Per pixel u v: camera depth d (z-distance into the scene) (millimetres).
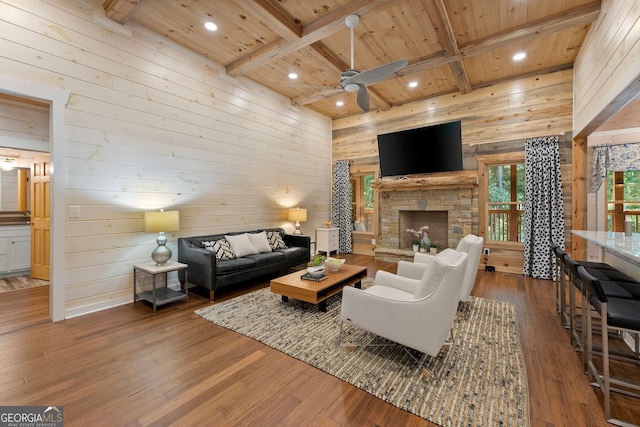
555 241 4445
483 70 4637
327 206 7121
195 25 3529
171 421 1608
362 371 2090
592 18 3176
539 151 4547
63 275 2969
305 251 5113
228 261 3889
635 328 1579
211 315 3088
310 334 2658
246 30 3619
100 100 3211
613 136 4352
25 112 3984
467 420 1608
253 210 5168
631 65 2400
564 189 4488
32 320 2932
